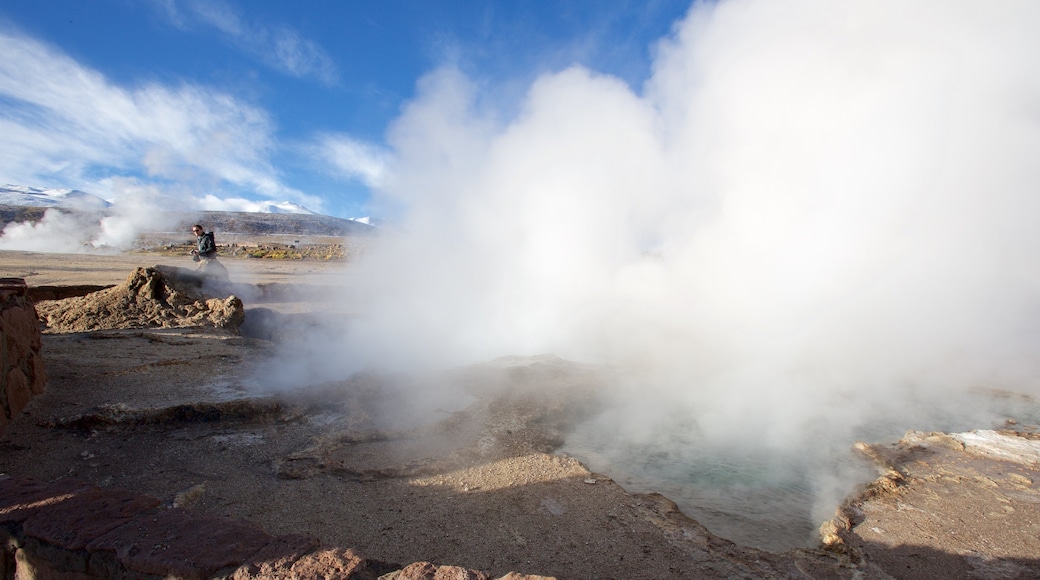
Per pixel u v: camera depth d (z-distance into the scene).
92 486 2.44
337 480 3.60
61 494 2.37
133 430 4.24
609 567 2.71
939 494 3.66
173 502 3.18
